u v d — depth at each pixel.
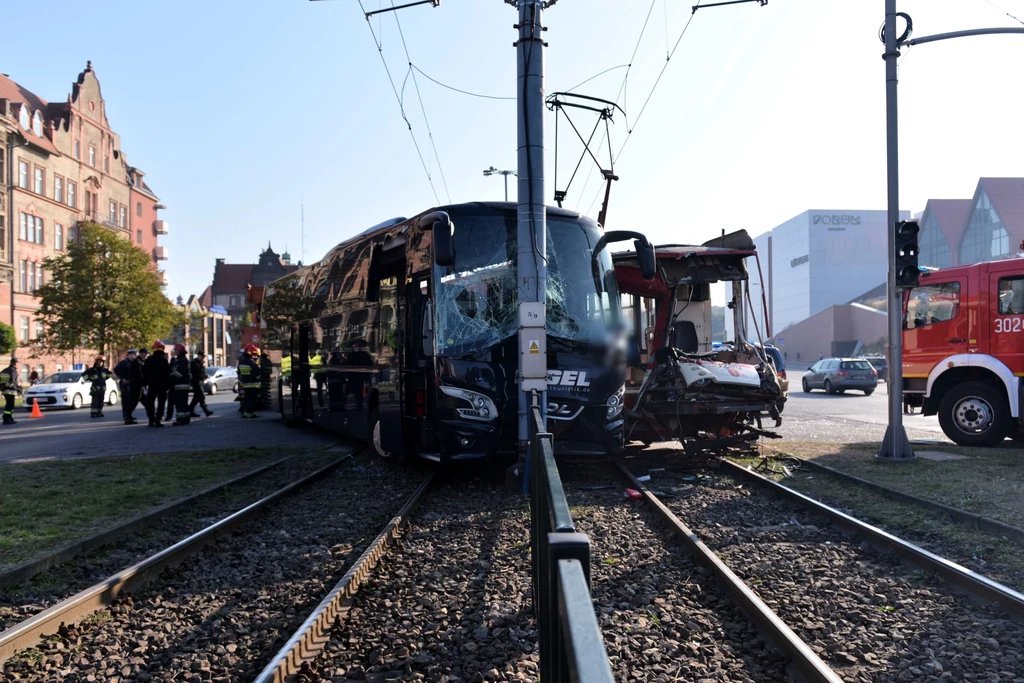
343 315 13.24
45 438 16.66
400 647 4.27
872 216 98.56
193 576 5.86
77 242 41.50
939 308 13.18
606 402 9.50
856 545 6.23
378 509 8.15
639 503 8.13
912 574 5.41
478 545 6.49
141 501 8.41
